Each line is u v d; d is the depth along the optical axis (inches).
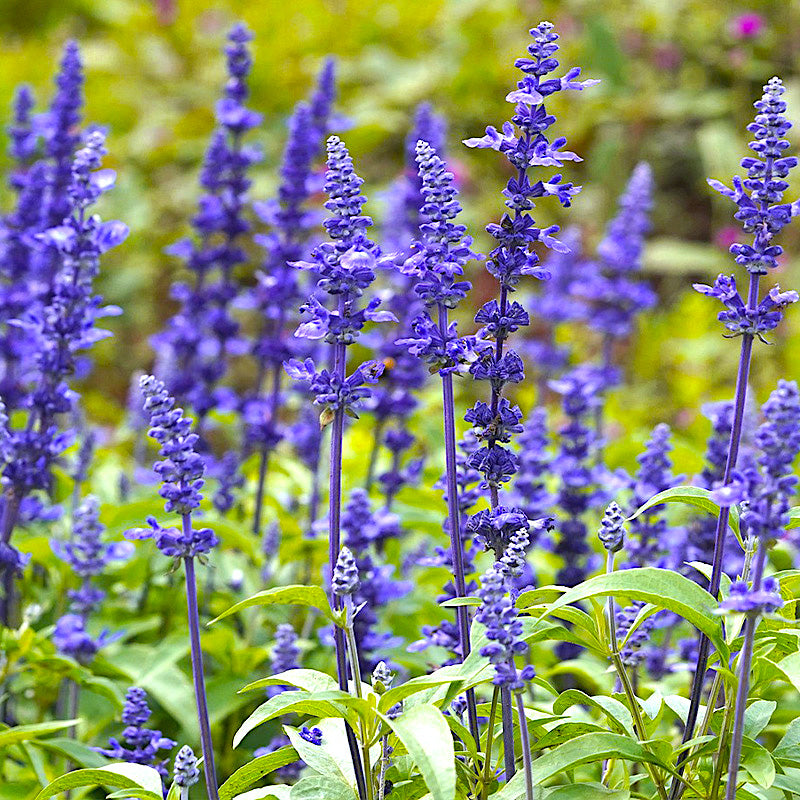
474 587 300.7
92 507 311.3
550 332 518.6
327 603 189.9
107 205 797.9
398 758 206.8
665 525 288.5
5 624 317.4
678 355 664.4
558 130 883.4
